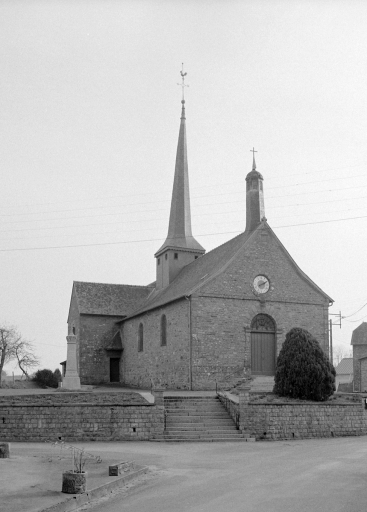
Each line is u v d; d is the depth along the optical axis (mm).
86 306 48625
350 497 11984
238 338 35312
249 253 36594
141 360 42938
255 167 39000
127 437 23312
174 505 11430
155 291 49125
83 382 47062
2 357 66750
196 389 33688
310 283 37844
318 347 27391
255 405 24578
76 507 11523
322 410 25719
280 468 16016
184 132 48688
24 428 22969
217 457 18547
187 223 46719
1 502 11258
